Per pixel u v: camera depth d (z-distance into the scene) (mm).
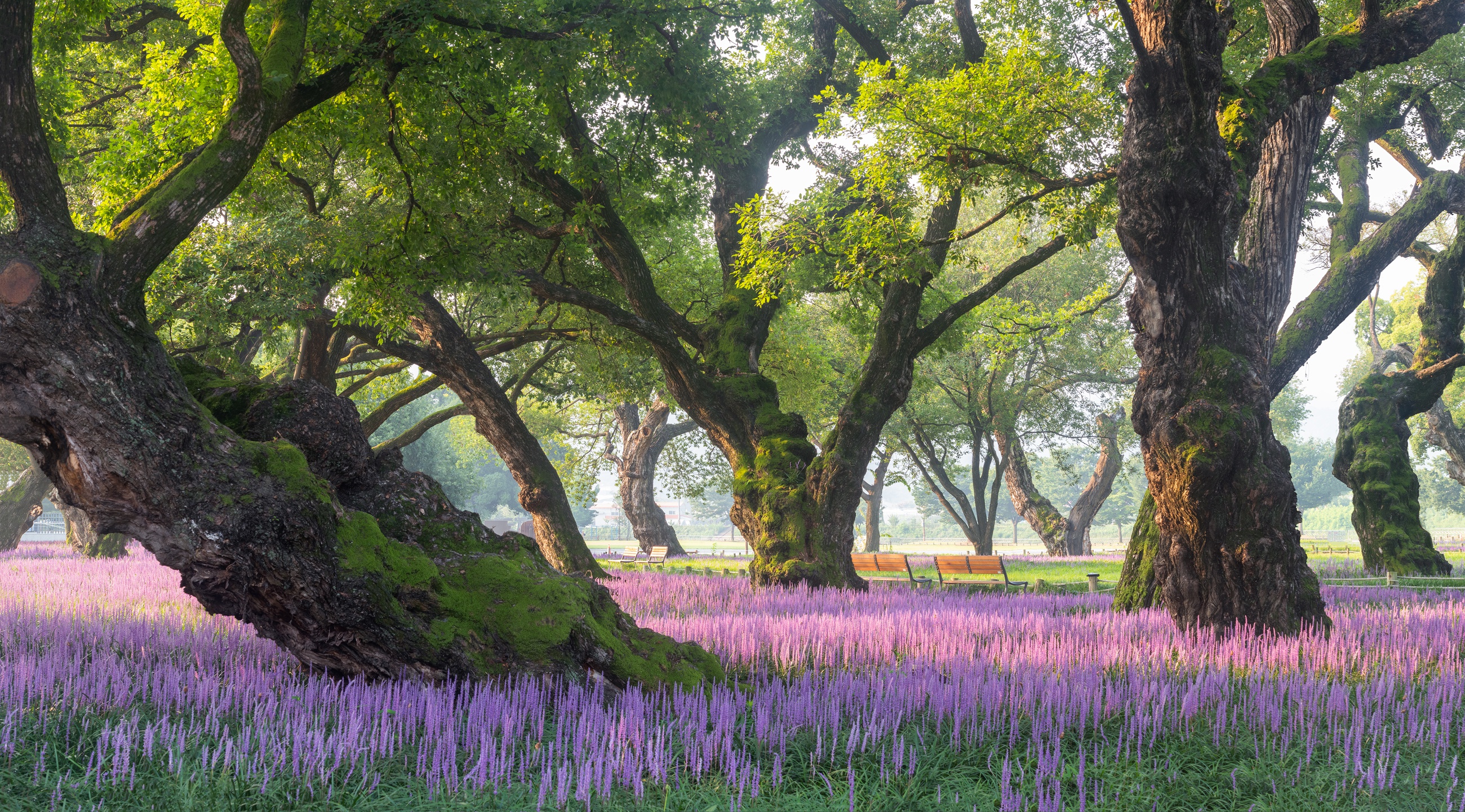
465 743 5180
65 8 10922
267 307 15891
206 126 12289
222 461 6082
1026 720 5941
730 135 17859
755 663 8078
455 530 7500
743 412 18266
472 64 11570
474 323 27047
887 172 13953
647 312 18266
